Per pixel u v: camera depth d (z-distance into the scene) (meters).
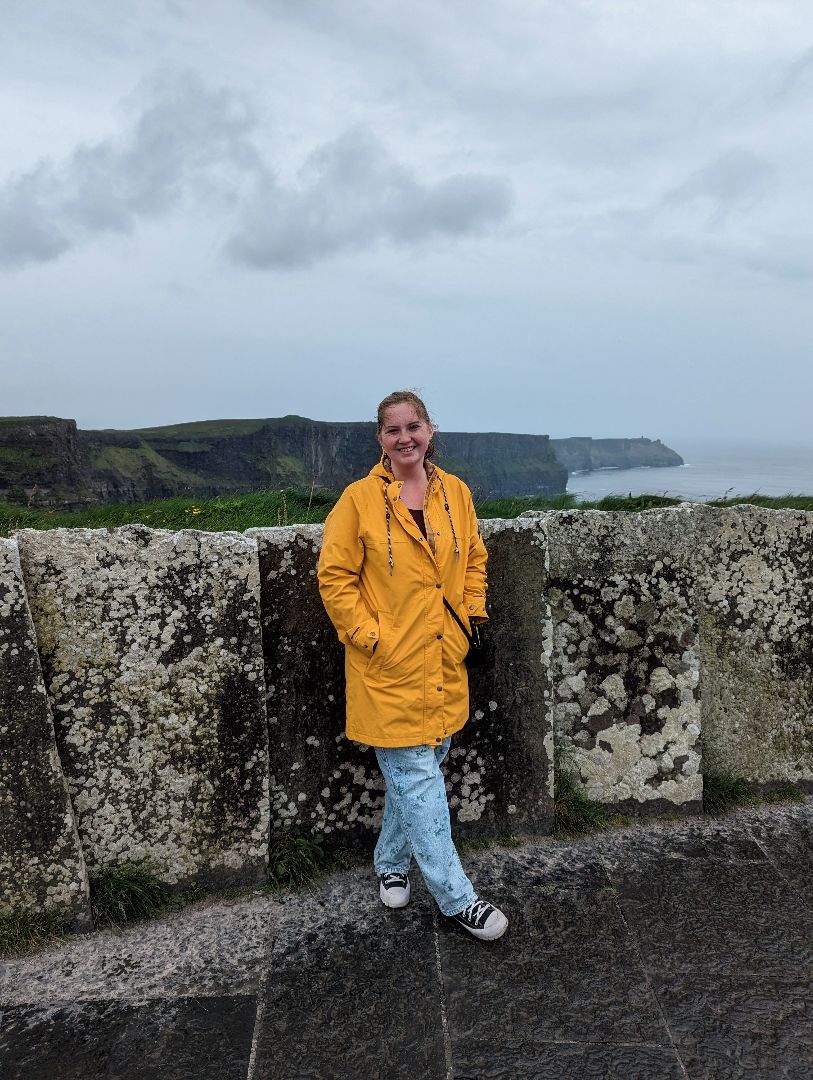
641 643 3.31
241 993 2.32
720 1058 2.07
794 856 3.08
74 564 2.55
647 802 3.38
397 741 2.43
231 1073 2.03
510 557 3.06
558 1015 2.23
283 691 2.91
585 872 2.96
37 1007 2.27
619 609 3.29
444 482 2.59
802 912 2.72
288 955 2.49
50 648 2.56
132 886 2.67
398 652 2.39
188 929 2.62
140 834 2.72
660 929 2.62
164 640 2.66
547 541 3.17
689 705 3.36
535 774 3.18
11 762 2.47
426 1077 2.01
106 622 2.60
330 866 2.97
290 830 2.97
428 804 2.49
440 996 2.30
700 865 3.01
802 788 3.64
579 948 2.52
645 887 2.86
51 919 2.56
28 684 2.46
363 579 2.47
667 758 3.36
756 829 3.29
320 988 2.33
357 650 2.47
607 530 3.25
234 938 2.57
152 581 2.63
